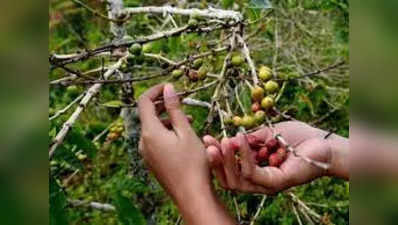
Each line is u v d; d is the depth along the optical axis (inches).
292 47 103.0
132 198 75.6
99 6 91.4
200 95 78.7
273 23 103.3
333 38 99.9
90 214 91.1
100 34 102.3
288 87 88.7
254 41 101.8
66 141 50.0
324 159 43.3
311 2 89.3
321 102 101.3
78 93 66.0
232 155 38.5
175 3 96.3
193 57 51.8
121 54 60.8
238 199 82.1
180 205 40.1
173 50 70.2
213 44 73.6
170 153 40.7
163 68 65.0
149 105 43.7
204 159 40.8
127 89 67.4
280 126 48.1
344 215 94.0
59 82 48.1
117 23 68.2
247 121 44.5
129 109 71.4
